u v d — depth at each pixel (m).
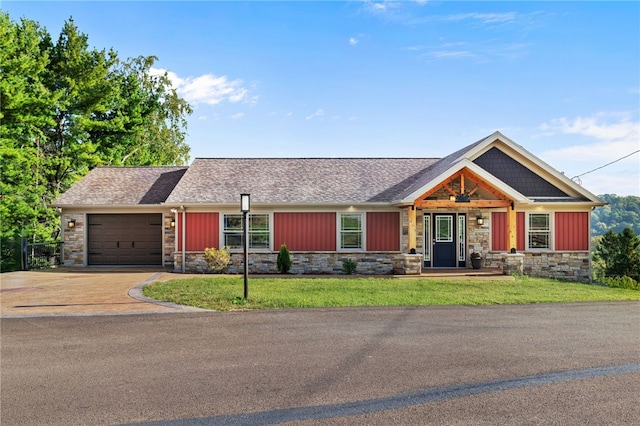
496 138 19.22
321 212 19.06
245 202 11.67
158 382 5.76
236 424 4.54
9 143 24.47
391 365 6.42
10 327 8.81
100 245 20.77
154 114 38.38
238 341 7.73
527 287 14.23
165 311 10.25
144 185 21.95
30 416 4.75
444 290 13.41
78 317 9.68
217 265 18.19
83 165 29.72
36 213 25.58
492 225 19.31
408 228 17.48
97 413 4.82
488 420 4.61
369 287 13.84
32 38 26.89
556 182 19.58
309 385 5.64
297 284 14.41
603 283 18.55
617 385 5.62
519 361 6.60
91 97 28.94
